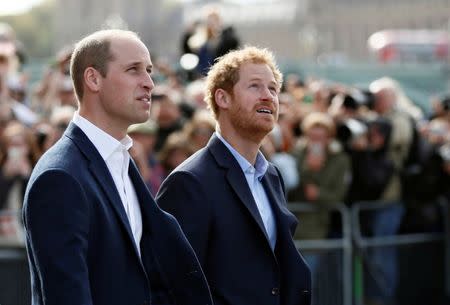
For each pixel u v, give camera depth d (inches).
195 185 550.6
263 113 561.9
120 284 457.7
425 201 1144.2
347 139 1125.1
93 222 454.6
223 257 546.0
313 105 1280.8
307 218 1071.0
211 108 576.1
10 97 1163.3
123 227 462.3
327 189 1075.3
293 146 1122.0
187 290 489.7
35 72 1804.9
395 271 1122.0
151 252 483.5
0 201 961.5
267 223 566.6
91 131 471.2
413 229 1137.4
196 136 953.5
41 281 442.6
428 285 1147.3
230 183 555.8
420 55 4603.8
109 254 455.5
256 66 567.5
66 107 1010.7
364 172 1119.0
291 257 561.0
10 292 916.6
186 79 1477.6
